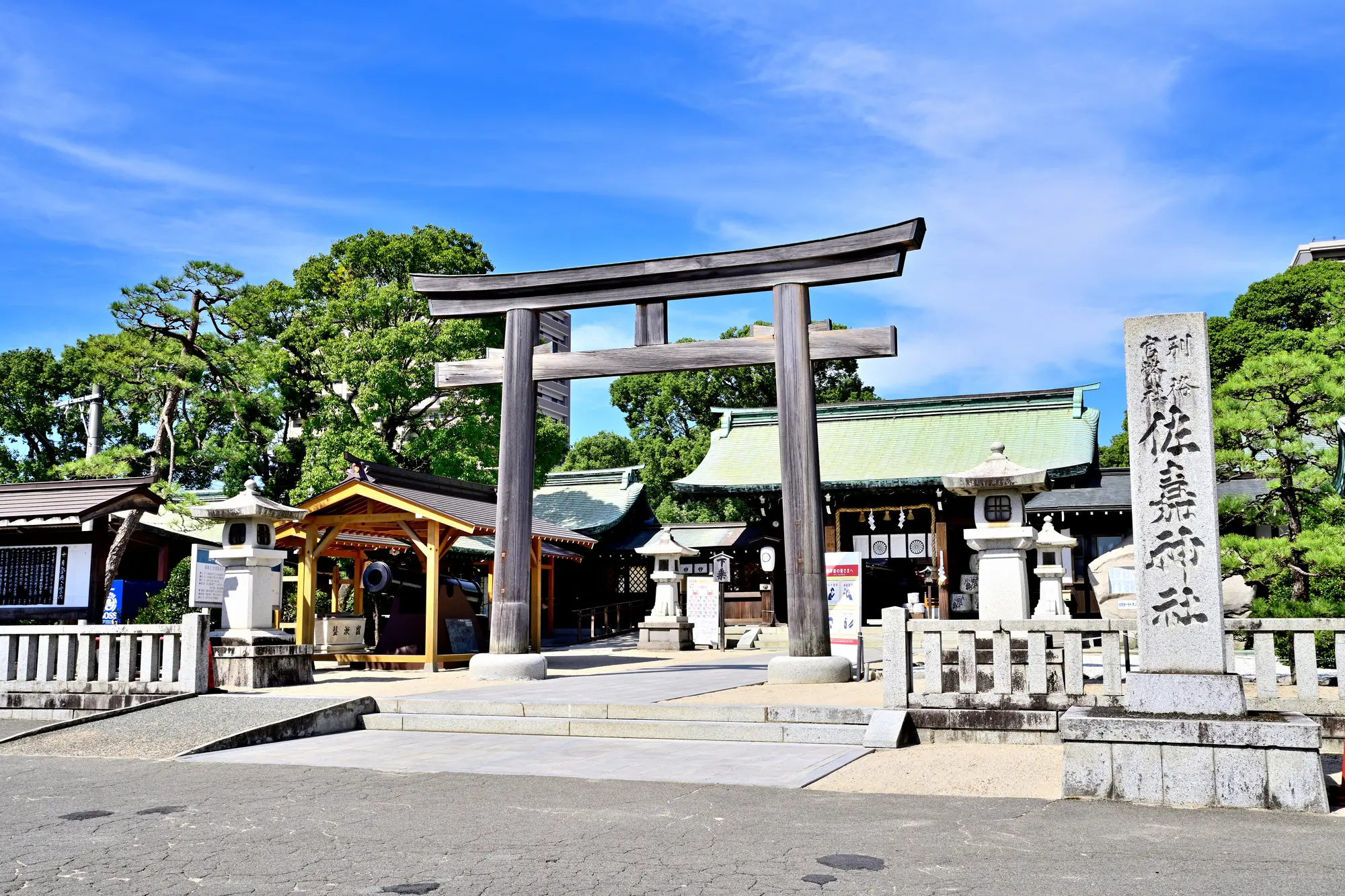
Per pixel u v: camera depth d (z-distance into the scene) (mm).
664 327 15305
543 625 31891
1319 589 19719
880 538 30125
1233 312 44000
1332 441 21547
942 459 30188
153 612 20859
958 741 9539
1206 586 7293
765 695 12203
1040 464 28844
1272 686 8938
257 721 10836
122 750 10000
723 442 33750
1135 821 6457
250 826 6559
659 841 5988
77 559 18375
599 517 35656
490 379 16328
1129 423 7652
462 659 18781
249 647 14344
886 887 4992
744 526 35250
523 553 15539
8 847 6059
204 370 26000
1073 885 5016
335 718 11359
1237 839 5953
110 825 6672
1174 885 5008
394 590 19375
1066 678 9320
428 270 36812
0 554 18688
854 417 33375
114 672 13617
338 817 6809
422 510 18188
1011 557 13484
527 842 6008
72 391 39312
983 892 4898
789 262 14633
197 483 41812
